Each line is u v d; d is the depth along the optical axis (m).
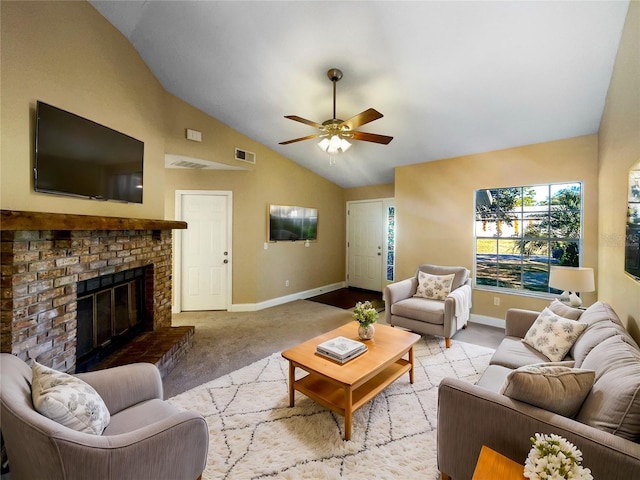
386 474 1.53
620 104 2.10
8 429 1.09
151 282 3.12
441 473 1.46
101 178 2.32
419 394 2.26
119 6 2.30
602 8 1.90
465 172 4.05
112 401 1.49
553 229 3.50
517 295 3.68
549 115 2.97
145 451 1.12
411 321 3.35
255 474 1.52
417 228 4.53
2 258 1.63
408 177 4.62
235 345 3.26
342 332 2.58
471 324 3.93
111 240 2.47
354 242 6.36
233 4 2.21
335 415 2.01
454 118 3.28
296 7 2.18
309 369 1.93
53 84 1.96
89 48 2.26
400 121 3.49
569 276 2.62
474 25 2.13
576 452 0.94
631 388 1.08
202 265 4.55
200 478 1.47
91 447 1.02
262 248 4.79
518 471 1.07
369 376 1.87
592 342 1.72
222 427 1.89
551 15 1.99
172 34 2.58
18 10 1.74
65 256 2.01
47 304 1.87
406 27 2.23
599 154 3.00
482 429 1.30
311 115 3.67
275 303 5.02
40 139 1.83
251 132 4.29
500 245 3.87
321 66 2.75
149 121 3.03
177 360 2.81
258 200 4.68
